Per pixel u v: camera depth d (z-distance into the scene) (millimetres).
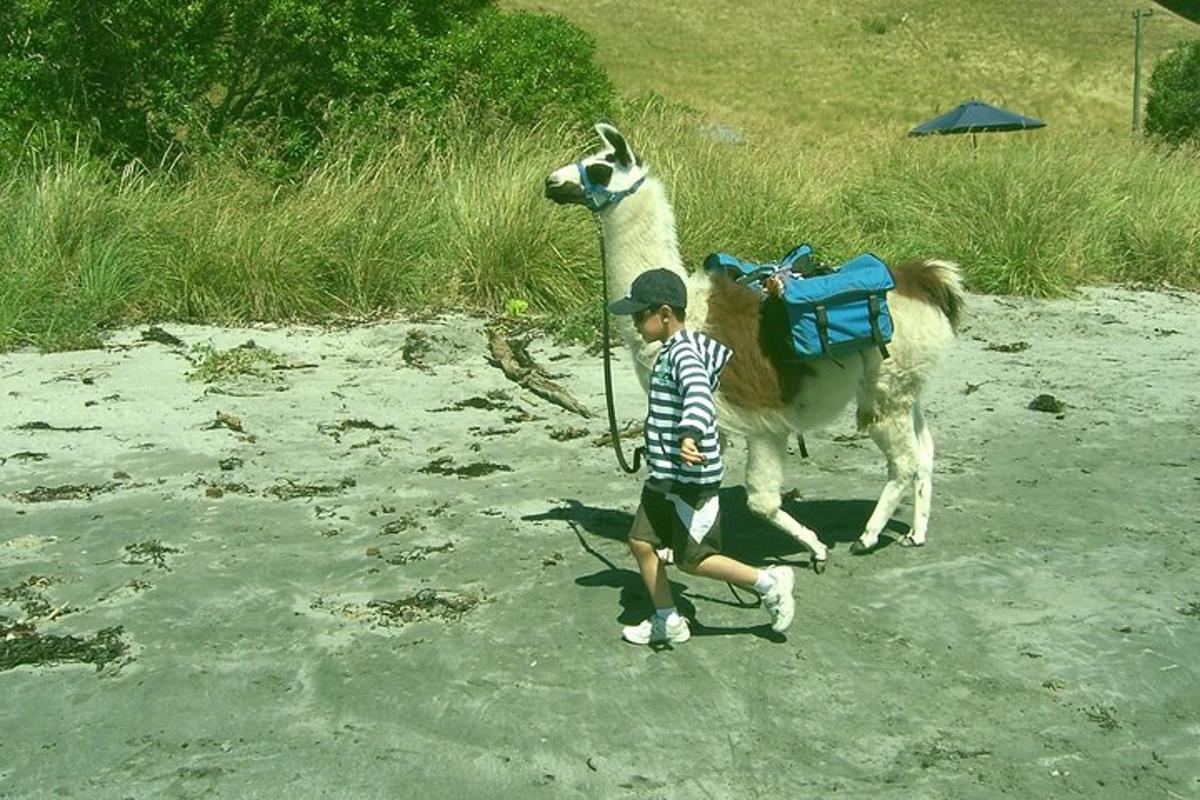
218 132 13945
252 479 6586
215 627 4832
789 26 68562
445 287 11273
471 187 12031
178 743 4012
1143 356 10203
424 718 4172
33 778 3811
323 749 3980
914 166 15125
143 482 6512
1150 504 6477
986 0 72688
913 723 4207
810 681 4477
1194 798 3811
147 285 10539
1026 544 5875
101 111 13656
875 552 5758
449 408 8102
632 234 5305
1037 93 56938
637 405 8305
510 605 5051
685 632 4727
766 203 13000
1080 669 4613
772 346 5156
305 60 14406
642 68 57344
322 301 10938
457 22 15000
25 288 9836
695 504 4562
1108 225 14398
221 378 8562
